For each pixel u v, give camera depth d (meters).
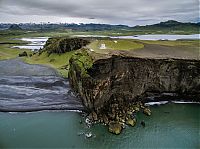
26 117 53.59
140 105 61.84
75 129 48.53
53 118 53.44
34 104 60.62
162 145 43.53
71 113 56.19
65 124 50.66
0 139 44.03
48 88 73.88
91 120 52.75
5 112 55.78
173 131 48.84
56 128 48.78
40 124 50.41
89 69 57.84
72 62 70.88
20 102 61.72
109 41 88.50
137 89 62.91
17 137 44.91
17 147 41.56
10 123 50.59
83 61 62.72
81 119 53.16
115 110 55.88
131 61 61.09
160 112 58.38
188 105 63.59
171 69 63.81
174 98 67.06
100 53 63.38
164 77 64.31
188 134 47.69
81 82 59.16
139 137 46.06
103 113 55.31
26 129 48.09
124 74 59.72
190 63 63.31
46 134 46.38
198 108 61.53
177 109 60.66
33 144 42.69
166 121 53.31
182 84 65.19
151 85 64.62
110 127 48.69
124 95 60.75
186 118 55.31
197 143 44.47
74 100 63.41
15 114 54.97
